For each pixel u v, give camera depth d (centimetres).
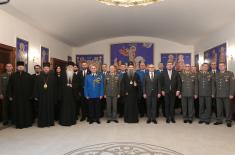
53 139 502
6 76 656
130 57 1331
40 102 632
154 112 679
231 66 822
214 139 502
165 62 1322
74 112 658
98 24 1025
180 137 518
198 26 969
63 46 1217
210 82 669
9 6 671
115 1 484
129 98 682
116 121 690
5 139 504
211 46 1021
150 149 436
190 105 680
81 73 713
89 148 442
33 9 734
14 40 748
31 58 862
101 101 762
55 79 660
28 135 537
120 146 454
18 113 613
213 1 716
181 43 1305
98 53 1362
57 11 790
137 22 1022
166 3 782
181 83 679
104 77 694
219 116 659
